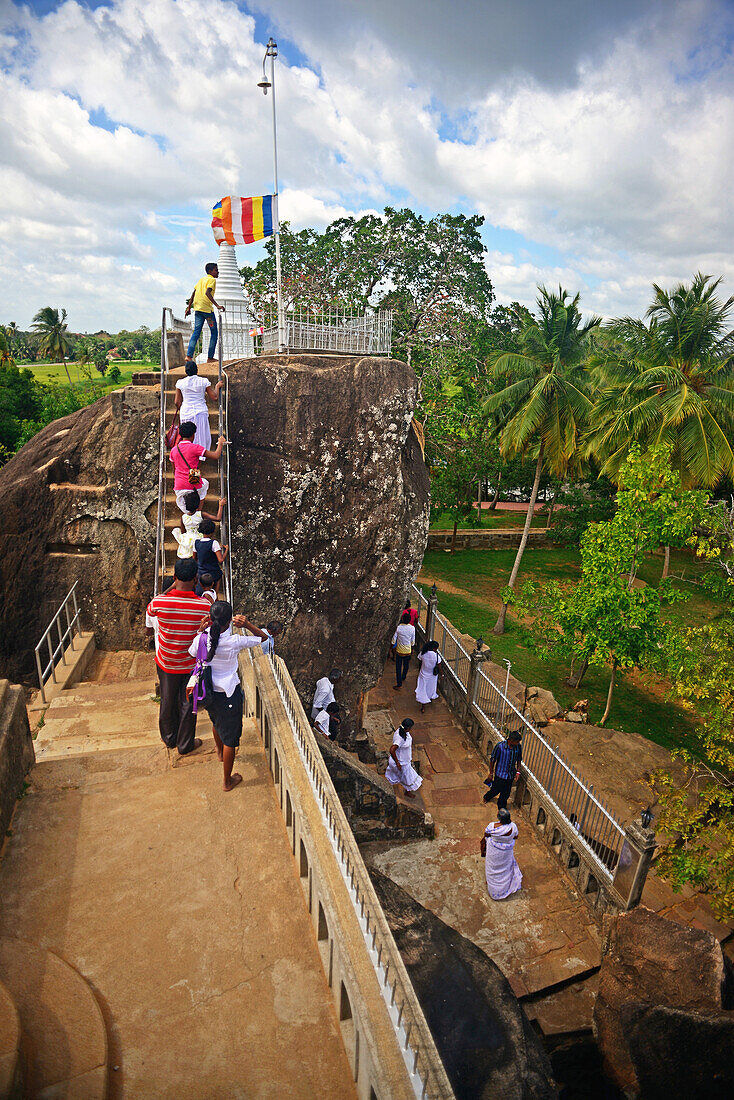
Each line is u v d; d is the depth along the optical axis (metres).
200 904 3.96
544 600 17.91
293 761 4.52
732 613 15.02
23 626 10.54
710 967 6.52
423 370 26.81
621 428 23.20
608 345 28.33
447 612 24.27
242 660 6.84
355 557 11.84
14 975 3.33
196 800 4.89
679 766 12.80
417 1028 2.77
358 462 11.72
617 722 17.11
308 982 3.53
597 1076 7.26
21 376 51.34
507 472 35.06
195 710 4.68
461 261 29.64
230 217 14.61
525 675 19.67
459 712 13.73
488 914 8.52
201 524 6.66
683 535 15.14
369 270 28.55
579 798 9.38
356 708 12.34
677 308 23.86
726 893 8.54
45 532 10.46
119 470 10.41
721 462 21.50
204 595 5.38
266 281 28.69
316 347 14.55
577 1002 7.43
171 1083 2.97
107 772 5.15
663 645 14.22
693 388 23.48
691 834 9.83
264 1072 3.06
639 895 7.79
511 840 8.47
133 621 10.62
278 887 4.14
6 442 39.28
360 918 3.36
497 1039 5.23
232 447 11.16
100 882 4.06
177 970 3.53
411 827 9.85
